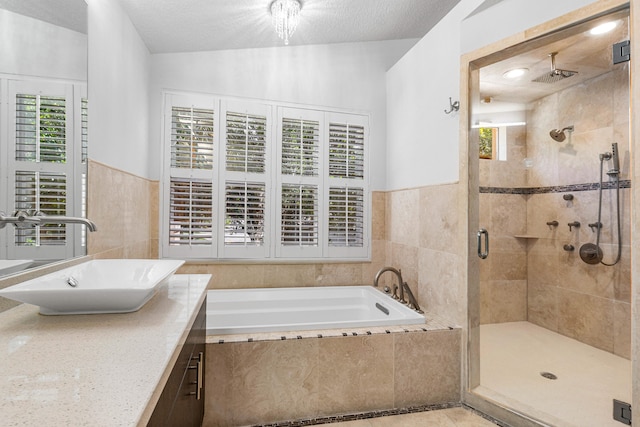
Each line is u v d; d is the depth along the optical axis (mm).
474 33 1955
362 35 2822
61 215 1354
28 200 1169
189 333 1048
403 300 2404
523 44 1777
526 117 2994
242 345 1704
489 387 1977
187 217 2621
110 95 1833
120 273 1333
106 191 1784
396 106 2830
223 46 2625
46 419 470
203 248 2639
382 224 3012
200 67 2656
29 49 1173
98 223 1687
